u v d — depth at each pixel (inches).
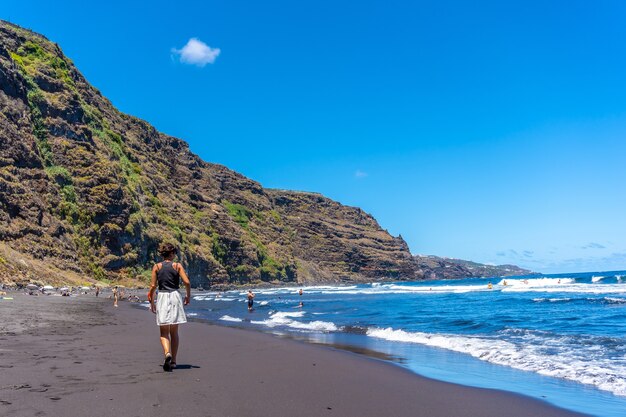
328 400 239.5
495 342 511.2
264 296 2768.2
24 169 2903.5
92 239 3169.3
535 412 233.1
